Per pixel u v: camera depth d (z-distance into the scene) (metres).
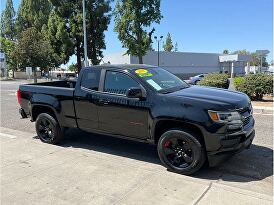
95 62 47.66
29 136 8.00
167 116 5.22
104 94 6.13
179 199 4.34
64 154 6.42
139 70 6.07
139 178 5.09
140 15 33.22
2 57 54.72
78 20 43.84
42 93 7.18
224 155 5.00
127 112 5.79
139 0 32.84
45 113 7.17
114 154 6.40
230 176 5.14
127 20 33.47
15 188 4.82
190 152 5.15
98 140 7.44
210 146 4.94
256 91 13.55
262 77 13.48
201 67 69.38
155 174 5.25
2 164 5.86
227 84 15.12
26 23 64.62
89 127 6.50
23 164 5.84
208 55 70.75
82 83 6.53
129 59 55.03
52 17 45.47
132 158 6.14
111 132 6.17
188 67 66.50
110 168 5.57
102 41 47.25
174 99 5.29
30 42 36.19
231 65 75.12
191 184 4.82
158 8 33.59
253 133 5.54
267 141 7.06
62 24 44.12
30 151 6.65
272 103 12.84
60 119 6.92
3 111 12.48
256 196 4.40
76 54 47.31
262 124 8.92
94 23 46.00
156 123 5.41
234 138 4.95
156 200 4.33
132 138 5.89
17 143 7.30
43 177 5.21
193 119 4.99
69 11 45.09
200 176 5.15
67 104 6.73
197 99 5.15
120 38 34.41
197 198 4.36
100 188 4.75
